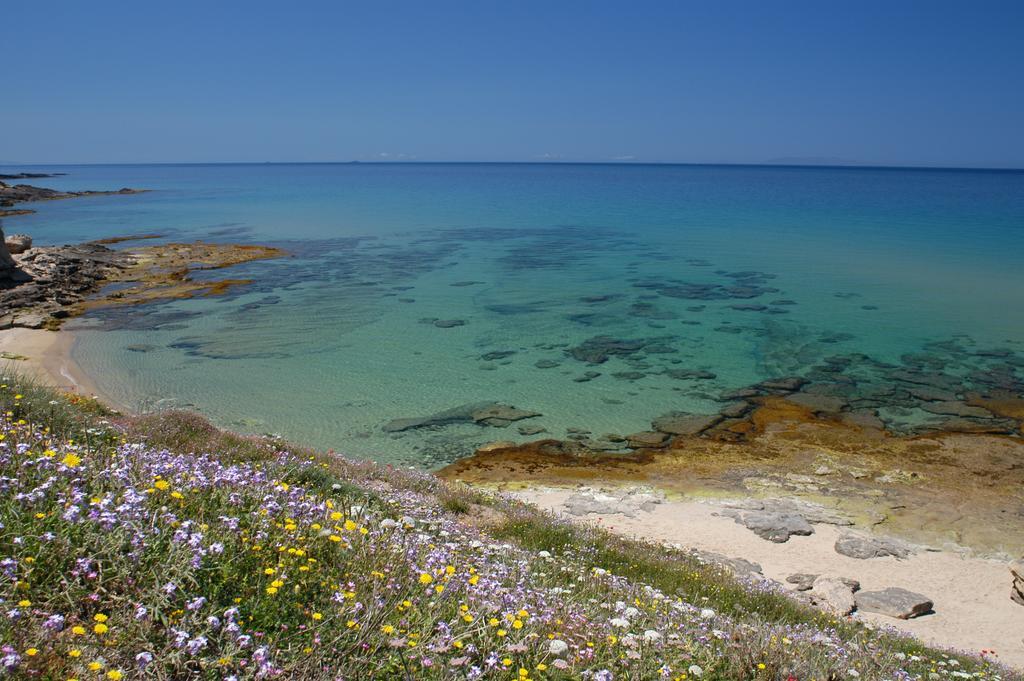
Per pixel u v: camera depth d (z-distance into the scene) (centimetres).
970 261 6356
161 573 441
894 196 16350
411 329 4028
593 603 700
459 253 7000
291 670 394
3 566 413
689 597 1078
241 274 5719
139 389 2966
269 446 1412
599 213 11444
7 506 463
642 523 1966
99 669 352
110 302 4619
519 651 478
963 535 1956
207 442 1338
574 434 2595
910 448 2473
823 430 2623
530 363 3397
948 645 1399
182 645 382
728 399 2933
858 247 7306
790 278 5603
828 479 2272
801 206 12925
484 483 2205
